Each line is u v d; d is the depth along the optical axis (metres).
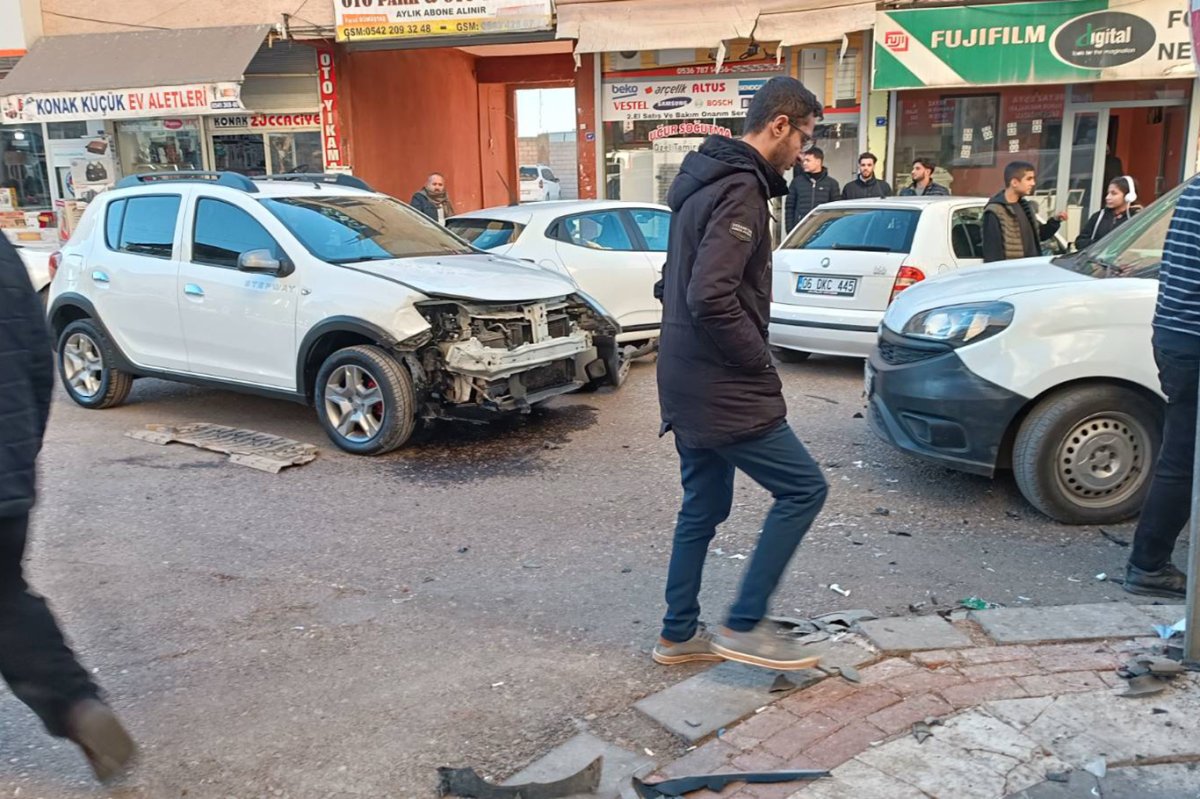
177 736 3.33
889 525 5.23
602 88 14.93
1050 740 3.08
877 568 4.67
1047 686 3.40
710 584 4.55
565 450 6.82
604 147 15.12
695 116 14.68
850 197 11.99
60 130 16.83
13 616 2.77
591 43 13.67
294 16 14.80
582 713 3.45
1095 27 12.10
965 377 5.14
